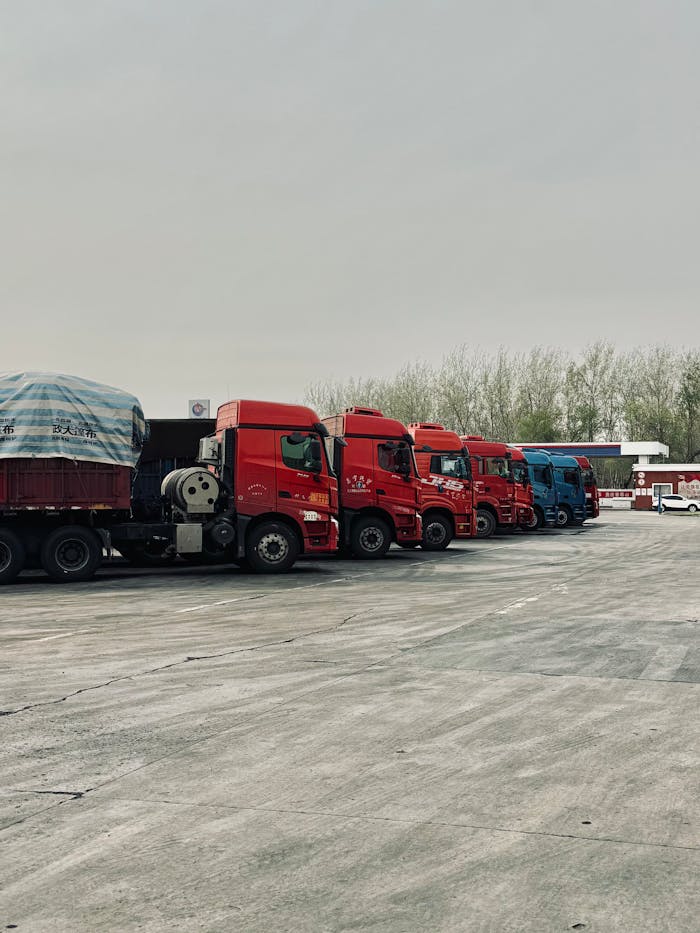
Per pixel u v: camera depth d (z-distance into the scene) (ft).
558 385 257.34
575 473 131.64
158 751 19.38
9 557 54.49
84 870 13.34
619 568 65.62
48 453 54.08
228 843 14.34
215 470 62.44
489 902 12.26
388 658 29.91
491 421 256.32
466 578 58.13
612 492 240.53
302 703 23.58
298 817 15.46
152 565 67.31
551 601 45.83
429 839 14.48
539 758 18.80
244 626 37.37
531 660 29.53
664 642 33.09
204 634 35.24
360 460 72.59
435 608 43.11
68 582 56.03
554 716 22.24
